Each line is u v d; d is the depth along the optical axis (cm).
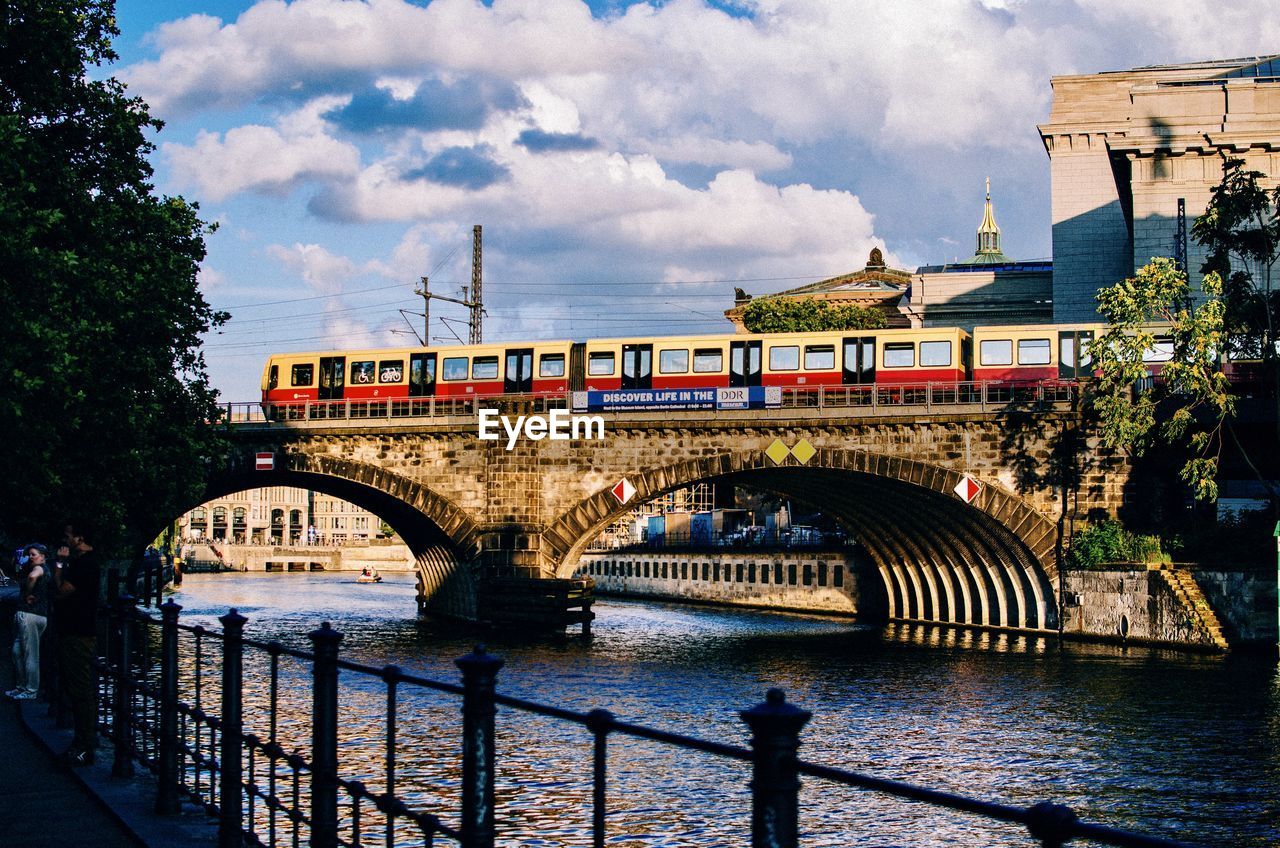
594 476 7662
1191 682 5303
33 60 3912
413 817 1183
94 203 4097
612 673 5794
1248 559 6612
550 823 2956
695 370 7488
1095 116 10738
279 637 7538
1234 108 8812
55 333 3441
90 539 2108
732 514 13200
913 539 8725
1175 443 7006
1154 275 6469
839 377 7338
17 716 2631
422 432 7806
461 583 8781
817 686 5366
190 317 4862
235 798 1573
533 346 7788
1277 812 3184
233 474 7944
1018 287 11888
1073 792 3400
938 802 714
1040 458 7175
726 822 2947
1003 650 6712
